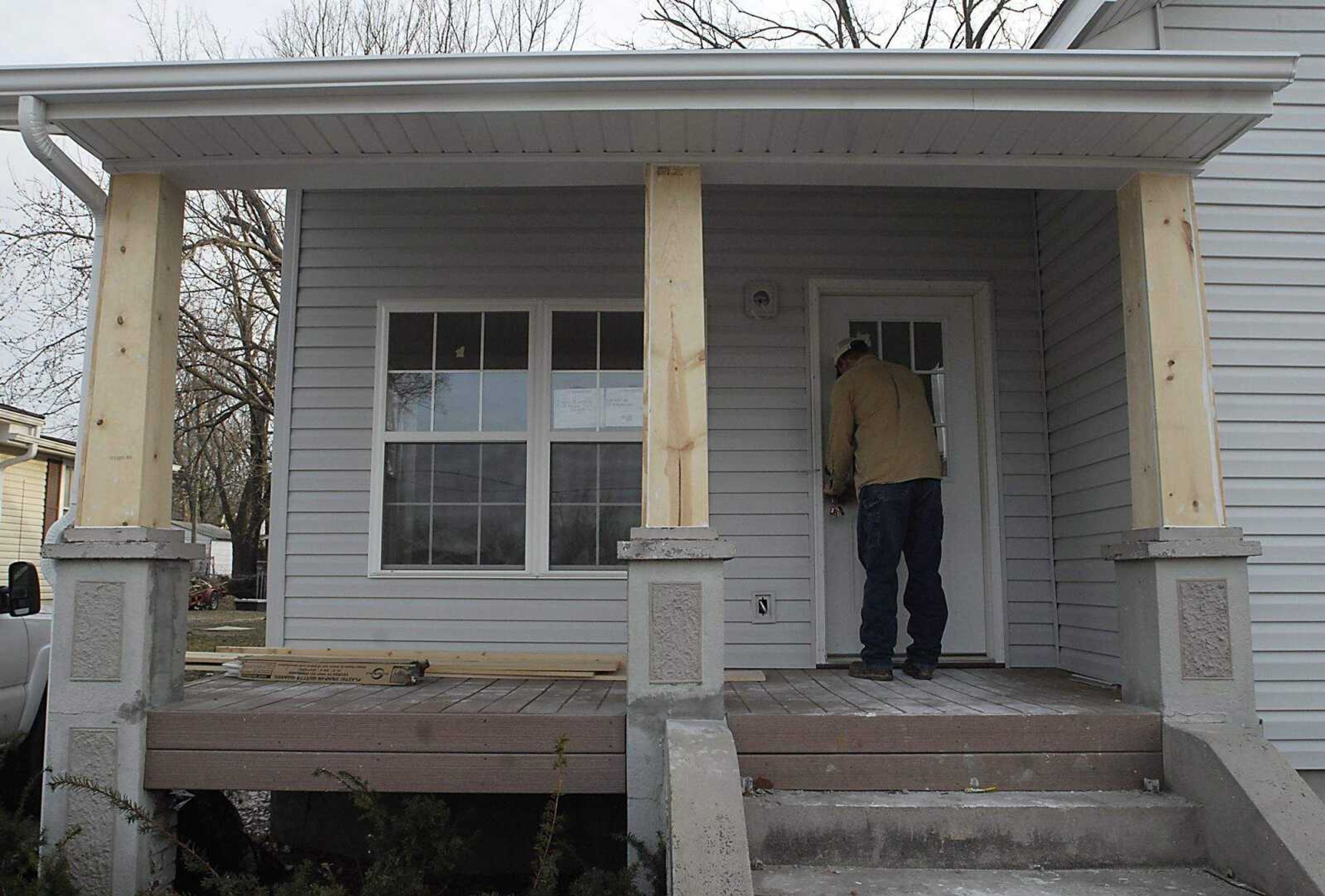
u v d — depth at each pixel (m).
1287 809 2.76
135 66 3.16
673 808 2.67
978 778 3.18
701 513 3.29
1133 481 3.58
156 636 3.36
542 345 4.95
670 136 3.44
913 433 4.22
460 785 3.26
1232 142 3.52
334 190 5.06
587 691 3.99
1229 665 3.26
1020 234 5.02
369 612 4.80
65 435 14.19
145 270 3.50
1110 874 2.91
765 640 4.75
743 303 4.95
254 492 19.38
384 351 4.95
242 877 3.12
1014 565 4.78
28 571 4.30
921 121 3.32
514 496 4.89
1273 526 3.96
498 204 5.04
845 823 2.96
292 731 3.30
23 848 2.97
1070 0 4.28
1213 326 4.03
